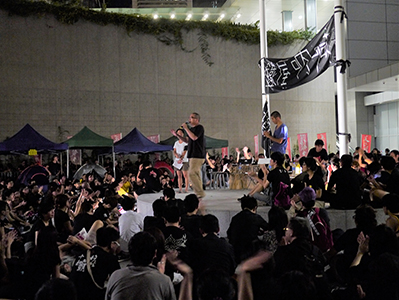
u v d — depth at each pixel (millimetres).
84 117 22703
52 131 22016
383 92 26438
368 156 12219
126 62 23719
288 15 30484
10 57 21422
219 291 2377
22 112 21516
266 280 3324
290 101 27359
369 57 23094
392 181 7332
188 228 6184
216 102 25609
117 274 3576
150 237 3676
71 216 9141
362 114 28547
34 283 4562
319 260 4590
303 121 27625
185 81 24953
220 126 25594
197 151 8828
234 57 26172
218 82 25719
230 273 4438
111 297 3492
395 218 5340
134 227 7836
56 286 2643
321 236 5766
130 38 23828
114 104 23359
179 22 24766
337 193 7707
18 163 21031
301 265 3977
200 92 25266
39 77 21922
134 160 23359
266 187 8148
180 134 9766
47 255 4621
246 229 5641
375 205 7613
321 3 29859
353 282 4375
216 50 25734
